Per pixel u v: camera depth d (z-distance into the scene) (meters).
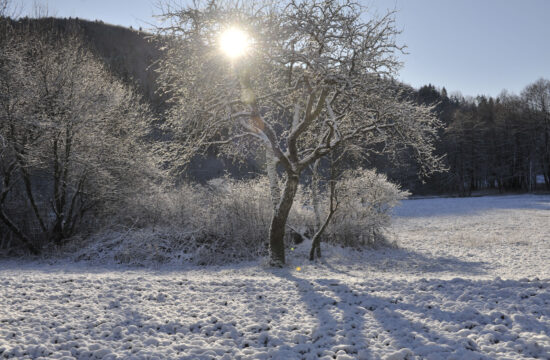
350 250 16.61
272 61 11.12
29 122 14.53
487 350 5.12
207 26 10.72
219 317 6.64
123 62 62.88
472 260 14.92
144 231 16.38
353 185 16.75
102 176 16.94
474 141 63.84
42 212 17.64
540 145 62.97
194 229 16.27
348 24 11.11
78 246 16.16
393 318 6.41
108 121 17.67
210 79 10.63
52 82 15.75
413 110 12.14
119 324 6.27
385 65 11.75
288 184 12.53
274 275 11.47
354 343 5.53
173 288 8.38
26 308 6.87
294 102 14.08
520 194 61.62
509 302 6.80
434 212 36.78
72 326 6.13
